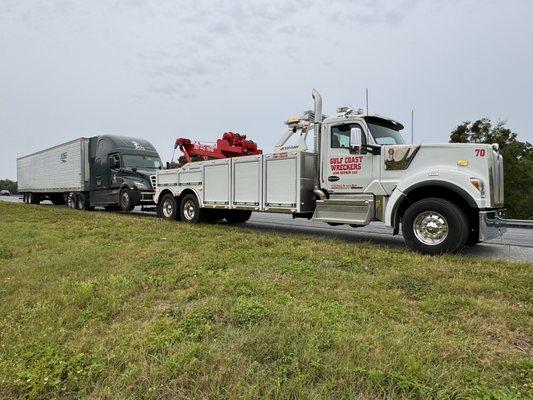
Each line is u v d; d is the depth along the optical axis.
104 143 17.06
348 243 7.31
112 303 3.82
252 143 12.48
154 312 3.61
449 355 2.64
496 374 2.47
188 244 6.99
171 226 9.77
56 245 7.27
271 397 2.19
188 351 2.69
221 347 2.77
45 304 3.87
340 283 4.44
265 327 3.05
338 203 7.82
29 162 25.42
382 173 7.32
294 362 2.48
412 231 6.57
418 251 6.46
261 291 4.07
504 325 3.26
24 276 5.00
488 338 3.04
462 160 6.44
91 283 4.46
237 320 3.27
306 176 8.43
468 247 7.53
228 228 9.65
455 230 6.14
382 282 4.46
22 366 2.61
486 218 6.25
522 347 2.92
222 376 2.38
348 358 2.53
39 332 3.18
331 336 2.87
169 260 5.63
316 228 10.76
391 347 2.71
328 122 8.20
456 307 3.65
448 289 4.20
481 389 2.24
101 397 2.29
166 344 2.85
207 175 10.63
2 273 5.23
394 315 3.45
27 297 4.11
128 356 2.70
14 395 2.38
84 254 6.21
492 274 4.80
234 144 12.33
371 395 2.20
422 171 6.68
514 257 6.46
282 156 8.62
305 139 8.98
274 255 5.93
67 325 3.39
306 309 3.48
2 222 11.29
